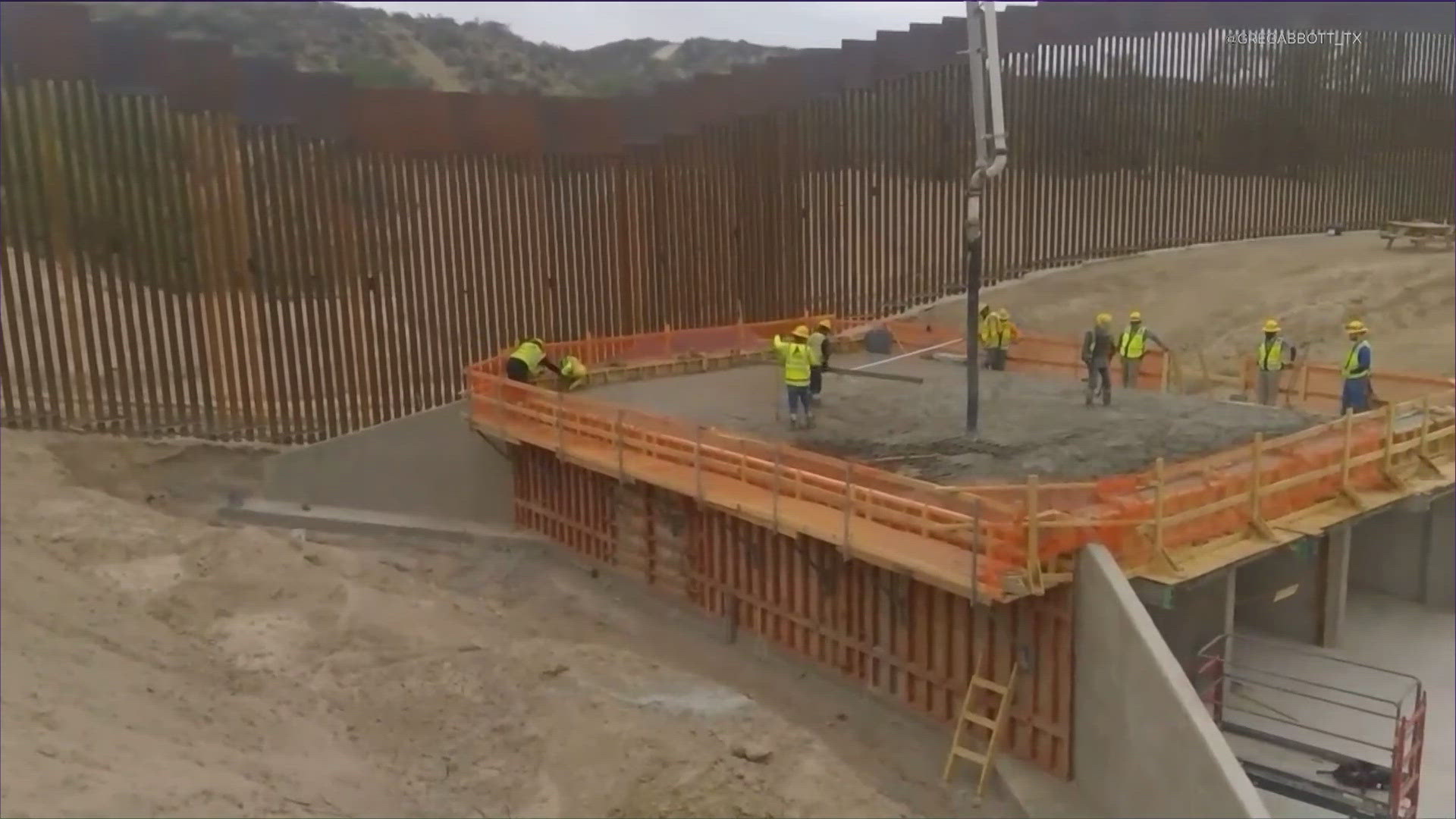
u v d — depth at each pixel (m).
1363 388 16.97
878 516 13.66
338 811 10.24
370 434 20.95
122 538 16.67
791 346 17.75
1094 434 16.48
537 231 22.52
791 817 11.25
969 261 16.08
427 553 20.47
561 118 22.47
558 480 20.52
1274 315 25.36
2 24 18.23
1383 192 32.50
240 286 20.23
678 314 24.38
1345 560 15.91
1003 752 13.12
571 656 15.27
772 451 15.70
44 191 18.86
